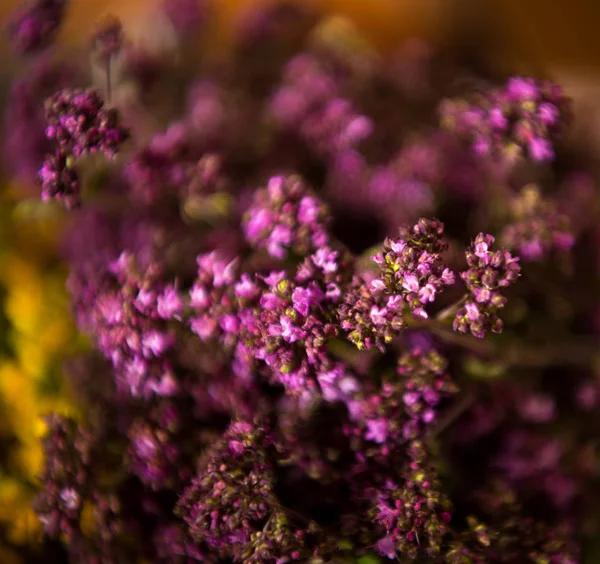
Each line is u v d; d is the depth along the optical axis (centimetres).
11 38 31
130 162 29
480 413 30
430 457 27
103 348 28
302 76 35
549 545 27
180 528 27
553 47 44
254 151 34
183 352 28
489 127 28
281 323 25
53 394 31
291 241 28
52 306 32
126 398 29
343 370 26
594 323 33
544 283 32
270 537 26
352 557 27
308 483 27
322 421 28
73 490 28
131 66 34
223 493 26
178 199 31
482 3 44
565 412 32
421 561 26
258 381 28
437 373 27
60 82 32
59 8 31
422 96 35
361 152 33
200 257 27
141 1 40
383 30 44
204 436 28
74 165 28
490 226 31
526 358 31
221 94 36
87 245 32
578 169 35
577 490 30
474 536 27
